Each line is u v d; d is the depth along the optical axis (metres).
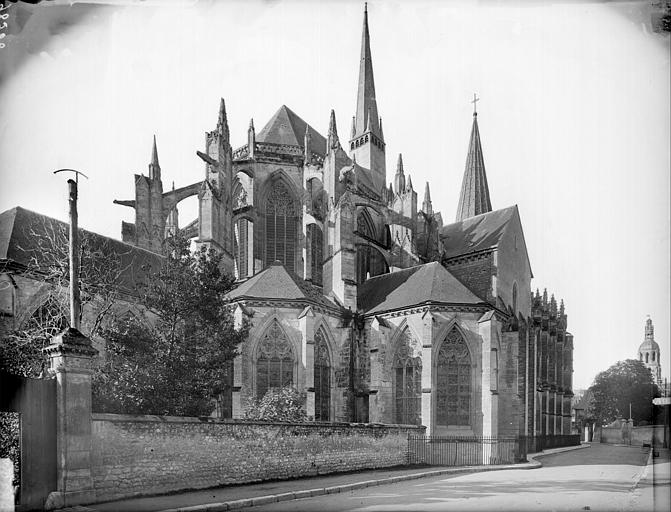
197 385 20.69
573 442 57.88
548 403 51.53
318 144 53.00
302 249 44.91
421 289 36.38
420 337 34.00
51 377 14.84
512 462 32.38
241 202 45.16
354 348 35.94
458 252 46.00
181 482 17.31
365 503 15.47
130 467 15.98
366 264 48.06
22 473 13.62
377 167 64.19
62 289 25.59
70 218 16.78
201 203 35.62
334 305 36.19
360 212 48.22
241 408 29.72
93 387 18.38
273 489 17.89
